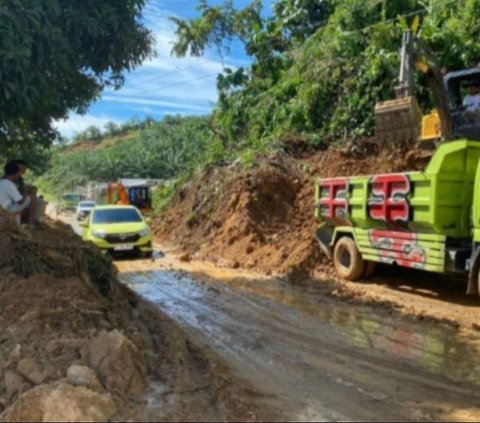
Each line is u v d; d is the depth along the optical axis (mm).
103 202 45906
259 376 5918
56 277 7441
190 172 25109
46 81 7770
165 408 4512
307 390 5484
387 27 18766
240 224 15867
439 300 9688
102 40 8648
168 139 73688
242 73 26812
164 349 6297
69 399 4156
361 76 18953
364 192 10812
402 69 12234
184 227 20109
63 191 75125
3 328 5793
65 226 15367
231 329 8008
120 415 4289
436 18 19219
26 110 7914
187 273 13102
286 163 17750
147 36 8938
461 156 9055
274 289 11109
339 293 10414
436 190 9000
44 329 5629
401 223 9891
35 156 14578
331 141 18609
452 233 9078
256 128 22906
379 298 9867
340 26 21438
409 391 5523
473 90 10953
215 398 4852
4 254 7484
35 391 4332
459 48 17359
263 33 26562
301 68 22469
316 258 12719
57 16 7738
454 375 6035
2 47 6875
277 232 15188
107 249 15242
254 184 16609
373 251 10867
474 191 8766
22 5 7172
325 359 6594
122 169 72125
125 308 8047
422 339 7504
